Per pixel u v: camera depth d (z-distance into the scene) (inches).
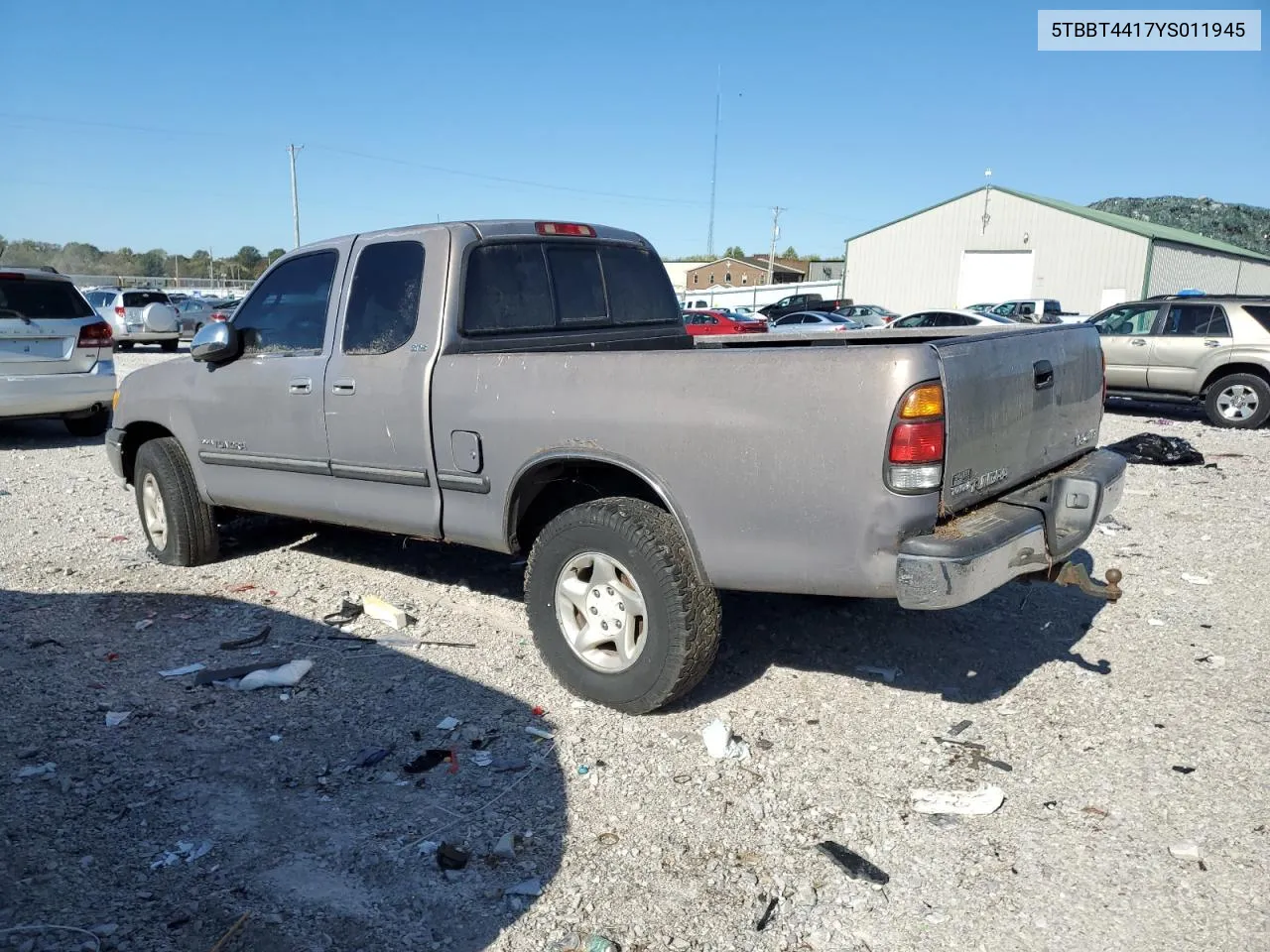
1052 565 153.6
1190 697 162.6
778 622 196.5
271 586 221.6
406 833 125.3
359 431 186.5
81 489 336.8
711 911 110.4
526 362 161.0
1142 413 580.4
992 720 155.4
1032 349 151.9
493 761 142.8
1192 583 223.5
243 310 214.1
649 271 219.5
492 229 183.9
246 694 164.7
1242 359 499.8
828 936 106.6
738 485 139.4
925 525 129.8
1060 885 114.4
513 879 116.3
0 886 113.1
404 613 197.8
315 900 112.0
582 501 176.9
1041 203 1801.2
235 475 218.5
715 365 140.4
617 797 133.5
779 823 127.5
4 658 178.7
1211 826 125.1
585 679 159.3
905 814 129.4
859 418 128.7
